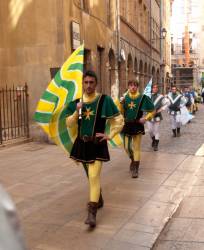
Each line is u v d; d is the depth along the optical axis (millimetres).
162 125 19734
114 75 21531
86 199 6578
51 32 13648
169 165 9430
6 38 14086
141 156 10656
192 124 20359
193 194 7016
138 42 30422
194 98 28422
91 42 16844
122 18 23547
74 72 5492
